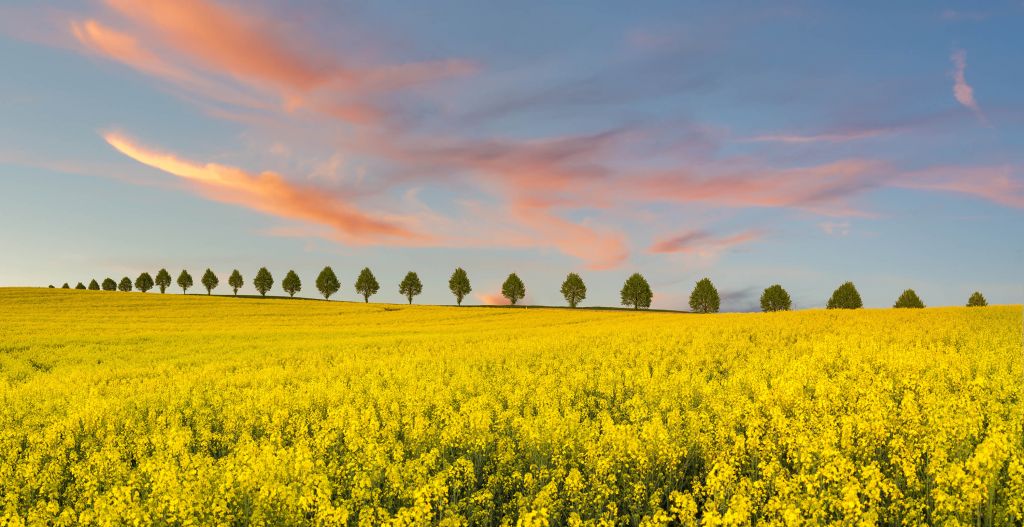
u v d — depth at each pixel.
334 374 24.34
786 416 13.25
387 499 9.56
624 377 21.00
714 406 13.89
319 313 78.06
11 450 13.10
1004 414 11.68
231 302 89.75
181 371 27.69
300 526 8.24
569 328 46.81
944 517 7.32
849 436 10.08
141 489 10.04
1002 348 23.36
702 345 29.38
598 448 10.39
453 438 12.23
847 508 7.08
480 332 45.72
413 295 125.50
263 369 27.19
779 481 7.93
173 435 12.74
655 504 8.87
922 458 9.52
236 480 9.17
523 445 11.93
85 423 15.38
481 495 9.20
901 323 38.38
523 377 20.62
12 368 30.70
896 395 15.59
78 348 37.84
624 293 113.88
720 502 8.11
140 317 66.50
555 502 8.66
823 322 41.12
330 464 10.48
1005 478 8.01
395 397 17.67
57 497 10.87
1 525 8.86
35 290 94.88
